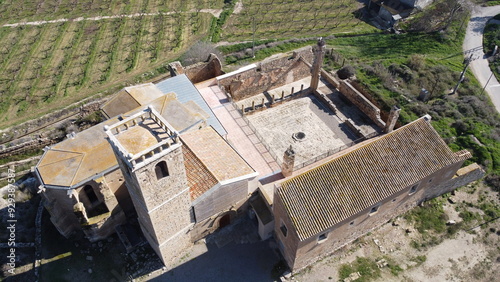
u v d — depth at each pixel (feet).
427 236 122.72
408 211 129.18
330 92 177.17
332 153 141.79
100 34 239.50
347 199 102.68
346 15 267.18
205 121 126.11
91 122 171.32
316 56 158.51
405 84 189.88
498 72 204.23
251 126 150.51
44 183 103.71
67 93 194.59
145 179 84.23
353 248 119.75
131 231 122.11
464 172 127.65
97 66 213.66
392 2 262.88
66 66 213.25
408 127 115.96
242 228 124.57
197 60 211.41
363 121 160.97
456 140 151.94
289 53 220.02
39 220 126.72
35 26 246.47
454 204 130.93
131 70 211.00
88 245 120.57
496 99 186.60
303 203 100.22
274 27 251.60
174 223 104.63
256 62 217.56
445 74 195.83
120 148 81.10
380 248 119.75
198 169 110.73
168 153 84.12
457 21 247.91
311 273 114.21
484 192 133.69
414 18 257.14
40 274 114.52
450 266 115.65
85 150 110.11
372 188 105.29
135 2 273.13
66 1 272.31
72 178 104.32
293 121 160.86
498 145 148.66
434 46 229.66
